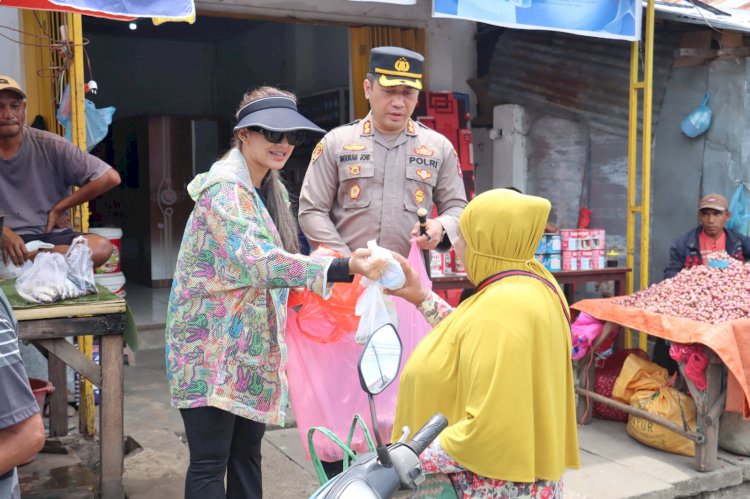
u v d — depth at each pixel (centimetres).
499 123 783
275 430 485
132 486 383
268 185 302
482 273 224
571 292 644
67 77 496
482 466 206
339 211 364
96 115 482
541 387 211
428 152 360
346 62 799
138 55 1105
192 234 276
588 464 444
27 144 419
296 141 280
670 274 591
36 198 425
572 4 533
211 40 1135
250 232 263
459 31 783
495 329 206
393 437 238
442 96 723
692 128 653
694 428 455
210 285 275
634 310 473
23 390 167
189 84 1149
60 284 336
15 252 389
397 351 174
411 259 340
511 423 203
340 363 325
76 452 427
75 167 429
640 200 699
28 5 392
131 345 351
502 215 217
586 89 724
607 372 532
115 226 1052
